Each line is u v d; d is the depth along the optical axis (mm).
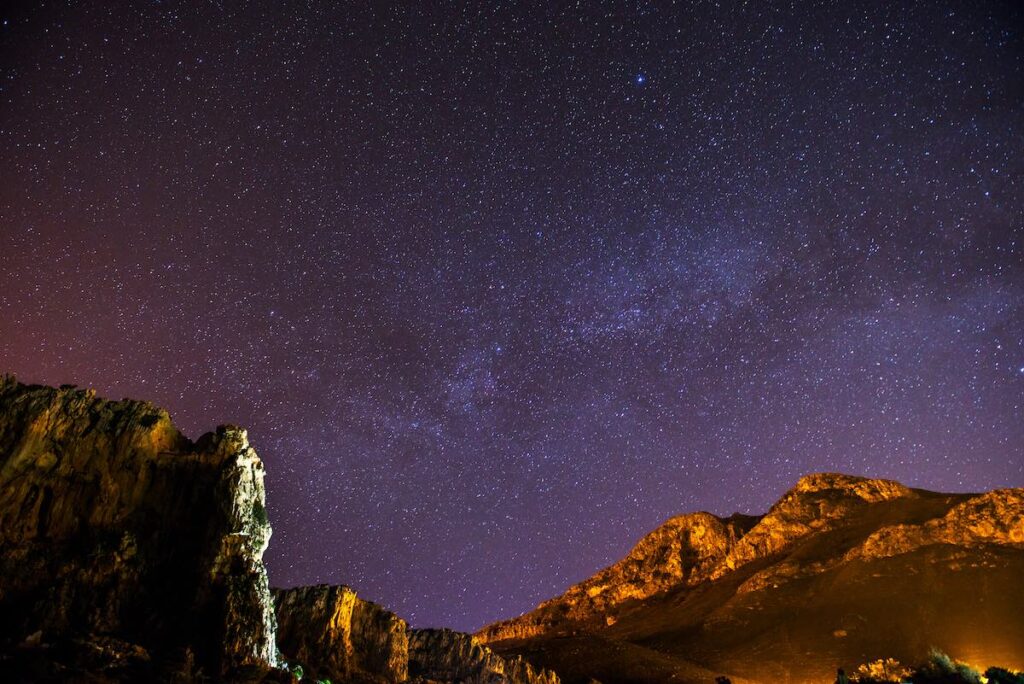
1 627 27375
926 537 150750
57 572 29516
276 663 31406
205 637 29844
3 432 31500
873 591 136125
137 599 30453
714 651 129875
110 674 25531
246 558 32500
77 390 34125
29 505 30859
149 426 34469
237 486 33781
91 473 32531
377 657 44688
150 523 32875
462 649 57750
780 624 135250
